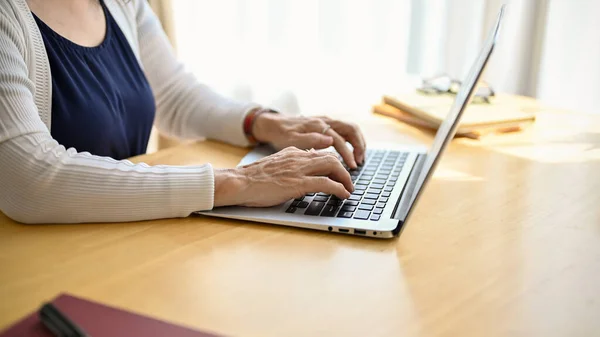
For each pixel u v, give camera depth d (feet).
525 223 2.98
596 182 3.51
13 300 2.27
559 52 6.45
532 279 2.46
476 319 2.19
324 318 2.19
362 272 2.51
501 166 3.77
